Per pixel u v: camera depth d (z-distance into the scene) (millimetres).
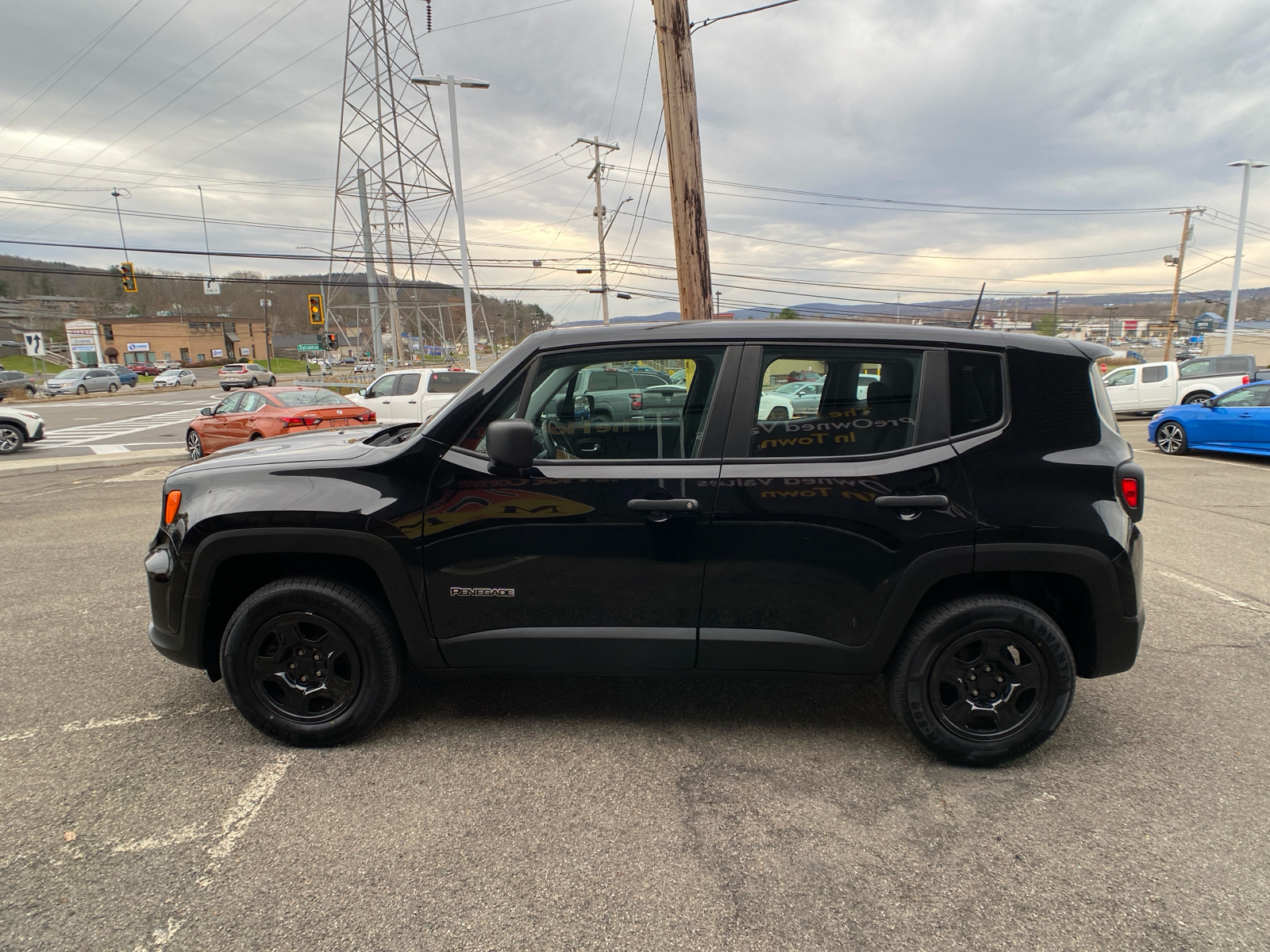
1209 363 17750
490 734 2926
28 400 38406
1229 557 5633
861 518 2545
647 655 2703
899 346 2621
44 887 2041
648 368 2680
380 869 2123
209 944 1836
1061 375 2611
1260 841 2244
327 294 37312
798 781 2594
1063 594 2758
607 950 1822
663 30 8094
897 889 2041
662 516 2580
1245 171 27031
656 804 2451
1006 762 2689
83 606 4586
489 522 2635
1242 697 3252
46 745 2834
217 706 3172
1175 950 1814
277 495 2684
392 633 2770
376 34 35469
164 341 87875
